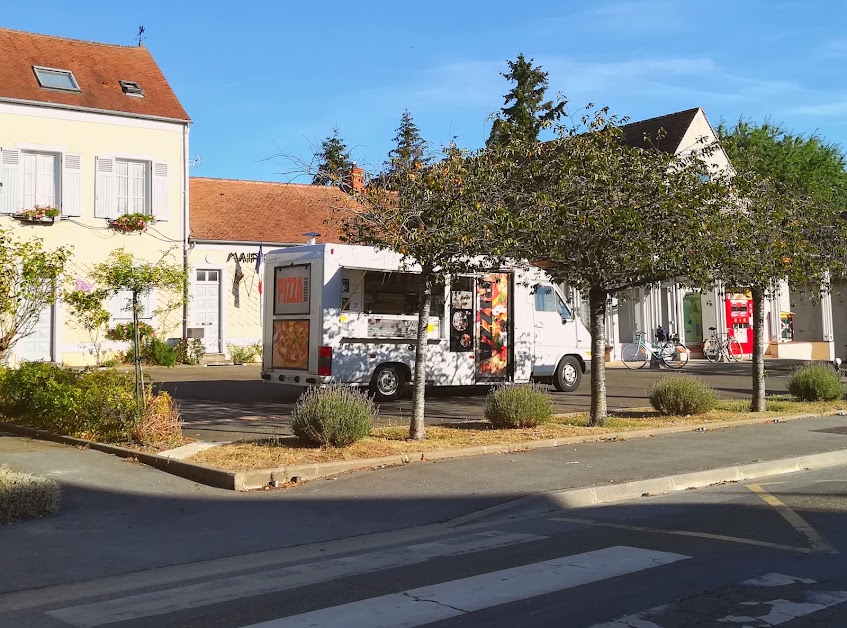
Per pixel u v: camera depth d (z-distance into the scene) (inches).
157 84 1089.4
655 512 333.1
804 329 1373.0
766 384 876.0
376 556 271.1
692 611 207.2
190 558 269.1
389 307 657.6
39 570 252.7
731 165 730.8
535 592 224.5
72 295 484.7
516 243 465.7
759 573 240.8
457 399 705.6
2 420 523.5
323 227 1202.0
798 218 617.9
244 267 1128.2
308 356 633.0
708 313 1278.3
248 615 211.0
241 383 828.6
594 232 470.6
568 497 350.3
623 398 735.7
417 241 425.4
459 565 257.1
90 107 1000.2
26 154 975.6
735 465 414.0
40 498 312.0
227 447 431.2
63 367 540.1
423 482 373.1
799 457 441.1
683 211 463.5
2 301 513.3
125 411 447.8
